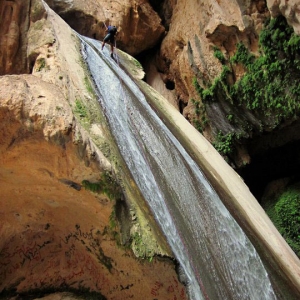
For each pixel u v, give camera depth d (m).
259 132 9.45
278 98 8.37
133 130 7.16
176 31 11.27
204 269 5.09
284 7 7.38
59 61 6.82
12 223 4.88
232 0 9.01
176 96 11.62
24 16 7.65
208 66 9.69
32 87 4.18
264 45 8.30
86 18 10.84
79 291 5.20
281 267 6.50
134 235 4.39
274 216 9.91
